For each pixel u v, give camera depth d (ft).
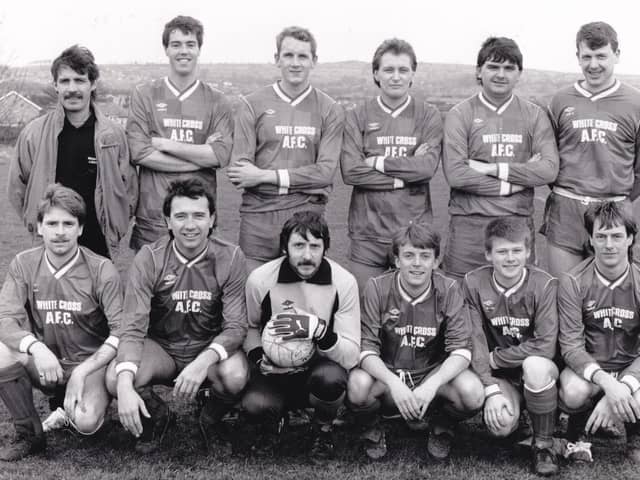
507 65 13.93
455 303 12.02
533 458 11.59
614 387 11.16
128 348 11.58
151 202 14.49
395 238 11.81
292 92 14.46
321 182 14.16
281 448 12.26
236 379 11.66
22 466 11.28
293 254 11.48
